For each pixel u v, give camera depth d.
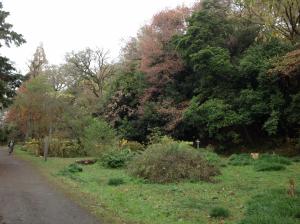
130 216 8.97
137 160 16.44
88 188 13.32
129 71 39.00
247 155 21.00
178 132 30.58
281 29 11.39
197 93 30.67
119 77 39.03
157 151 15.95
